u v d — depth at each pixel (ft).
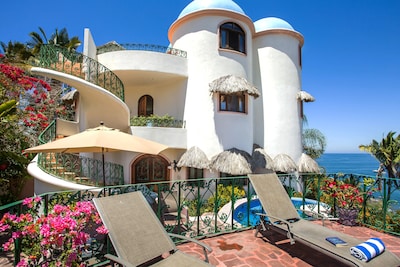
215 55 43.70
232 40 45.29
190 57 45.42
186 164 41.37
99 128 22.08
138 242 12.25
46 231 9.74
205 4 44.98
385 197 20.79
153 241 12.74
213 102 43.19
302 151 52.19
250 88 40.16
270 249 16.75
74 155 33.65
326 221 23.30
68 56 33.42
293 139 50.08
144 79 47.85
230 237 18.99
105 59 43.73
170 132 43.52
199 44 44.29
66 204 13.98
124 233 12.24
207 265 11.38
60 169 32.48
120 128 43.45
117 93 39.06
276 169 45.83
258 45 51.70
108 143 18.67
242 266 14.39
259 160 44.70
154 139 42.34
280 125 49.57
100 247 14.61
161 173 47.78
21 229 10.30
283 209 18.97
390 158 76.43
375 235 19.69
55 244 10.13
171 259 12.19
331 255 13.10
